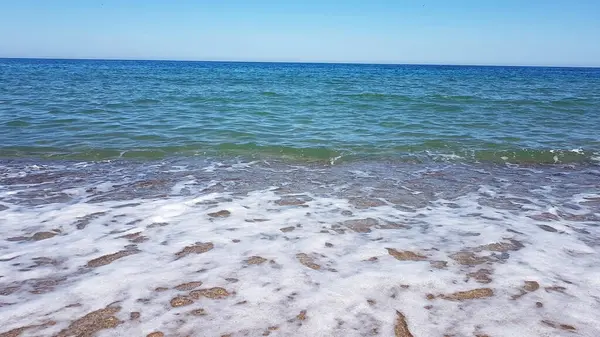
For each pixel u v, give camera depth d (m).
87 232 4.55
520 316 3.02
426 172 7.66
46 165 7.61
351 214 5.35
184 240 4.38
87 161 7.97
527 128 11.88
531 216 5.32
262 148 9.15
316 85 28.67
